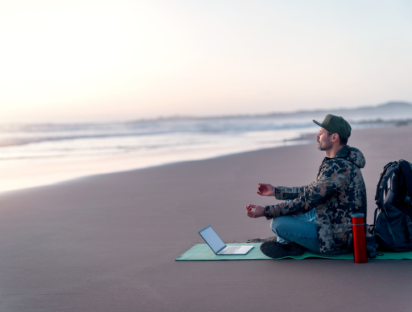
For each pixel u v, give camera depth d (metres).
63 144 28.03
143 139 33.09
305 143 22.69
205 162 14.15
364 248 3.73
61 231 5.78
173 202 7.58
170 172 12.02
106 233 5.55
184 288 3.38
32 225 6.23
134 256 4.43
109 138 35.22
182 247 4.71
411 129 33.50
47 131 54.72
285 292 3.17
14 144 28.44
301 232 3.96
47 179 11.76
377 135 26.03
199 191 8.63
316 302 2.94
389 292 3.05
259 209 3.97
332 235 3.88
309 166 11.73
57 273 3.98
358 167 3.87
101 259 4.38
